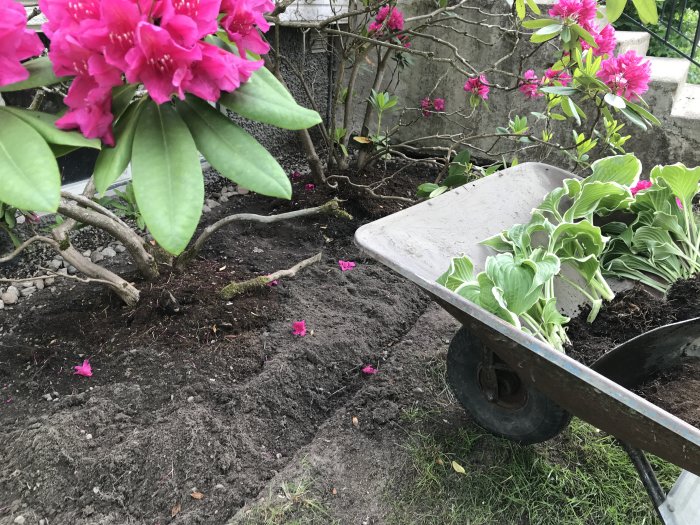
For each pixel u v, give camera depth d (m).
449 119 3.93
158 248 2.28
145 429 1.67
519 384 1.66
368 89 4.12
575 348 1.68
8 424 1.70
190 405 1.76
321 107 4.23
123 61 0.94
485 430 1.82
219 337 2.04
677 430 1.00
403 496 1.62
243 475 1.61
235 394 1.81
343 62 3.22
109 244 2.71
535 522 1.56
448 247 1.63
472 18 3.56
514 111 3.69
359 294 2.46
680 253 1.79
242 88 1.13
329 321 2.24
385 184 3.40
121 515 1.49
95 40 0.92
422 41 3.79
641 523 1.56
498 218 1.77
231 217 2.31
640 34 3.96
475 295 1.40
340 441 1.78
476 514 1.58
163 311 2.08
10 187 0.89
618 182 1.87
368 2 3.05
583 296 1.85
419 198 3.27
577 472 1.69
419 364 2.11
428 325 2.35
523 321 1.69
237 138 1.09
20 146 0.94
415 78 3.94
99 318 2.09
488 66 3.64
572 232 1.68
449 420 1.88
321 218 3.05
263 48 1.20
